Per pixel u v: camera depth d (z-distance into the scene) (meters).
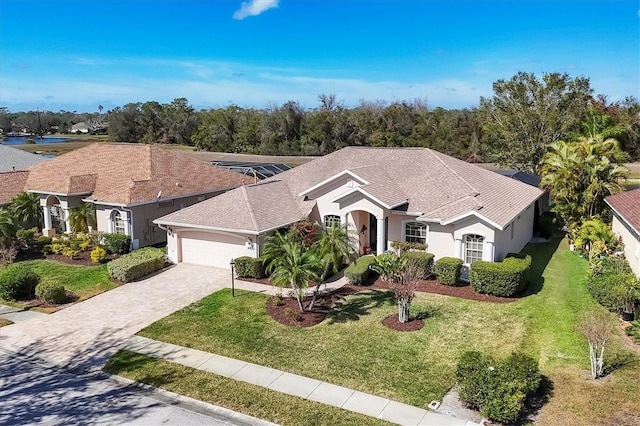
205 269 25.41
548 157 31.98
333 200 24.89
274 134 87.50
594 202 27.64
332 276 23.73
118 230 29.84
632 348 15.21
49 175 34.47
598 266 20.91
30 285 21.98
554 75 45.66
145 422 12.50
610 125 48.28
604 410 12.05
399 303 17.88
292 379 14.30
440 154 29.72
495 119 50.38
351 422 12.11
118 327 18.50
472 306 19.41
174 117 109.94
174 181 32.28
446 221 22.12
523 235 27.97
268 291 21.94
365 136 84.25
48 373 15.27
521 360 12.90
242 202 25.59
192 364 15.41
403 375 14.32
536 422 11.73
